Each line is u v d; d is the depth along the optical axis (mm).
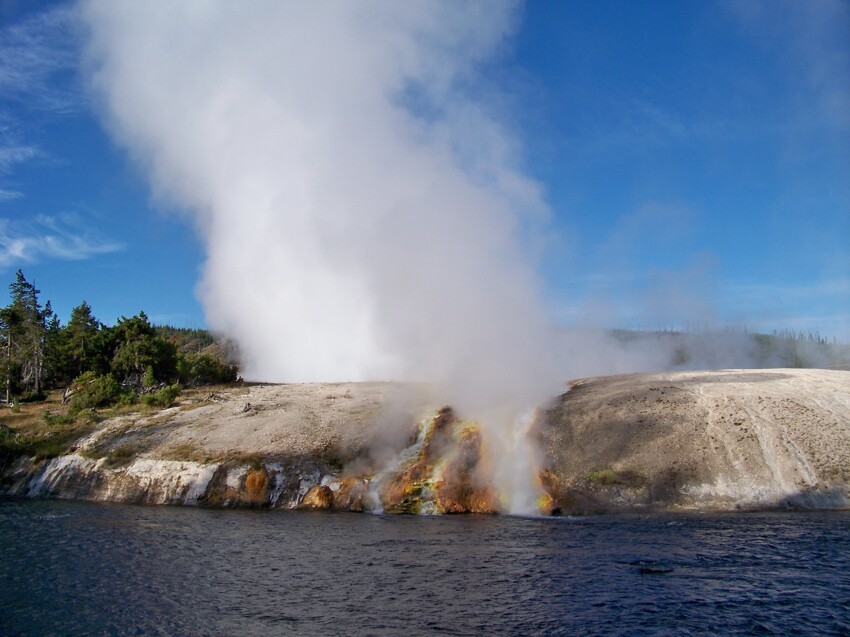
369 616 19500
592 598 20484
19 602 21125
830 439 37875
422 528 31438
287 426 45156
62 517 35094
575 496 35562
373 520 33750
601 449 38719
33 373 87375
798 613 18859
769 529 28938
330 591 21859
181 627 18891
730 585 21344
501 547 27172
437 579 22922
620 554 25406
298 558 26078
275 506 37781
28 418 57469
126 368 72250
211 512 36531
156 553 27125
